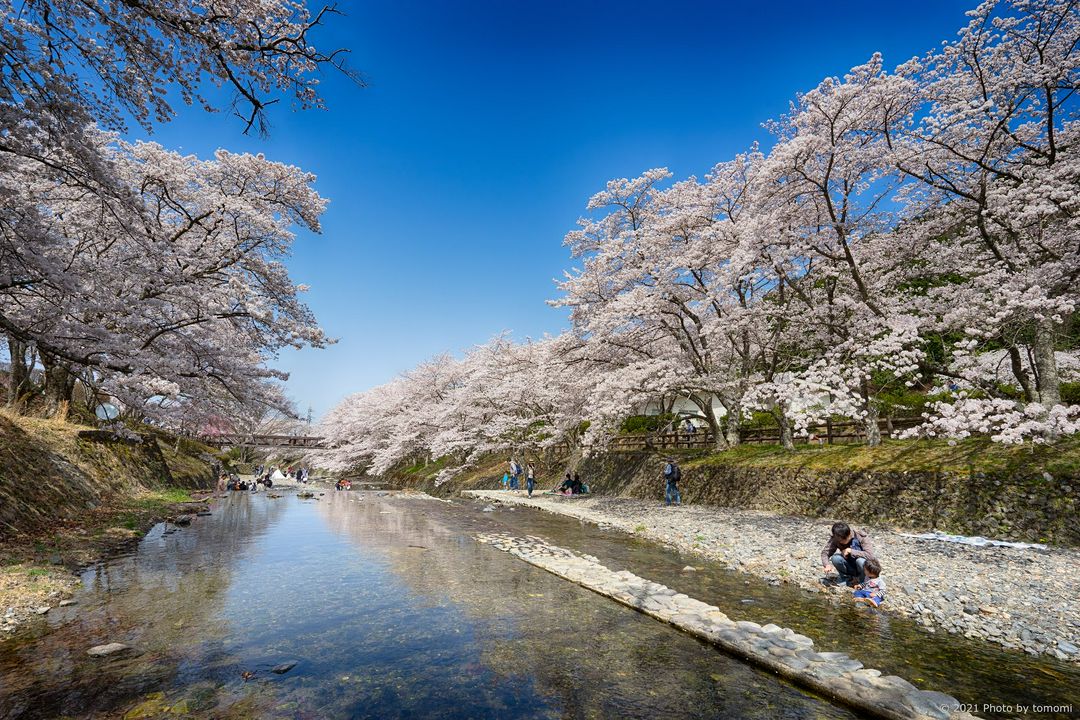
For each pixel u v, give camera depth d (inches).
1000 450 481.7
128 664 212.7
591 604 307.7
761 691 196.1
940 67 482.0
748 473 708.0
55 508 504.4
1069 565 336.8
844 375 469.4
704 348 826.8
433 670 213.9
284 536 573.0
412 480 1806.1
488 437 1416.1
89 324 398.3
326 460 2206.0
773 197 547.5
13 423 603.5
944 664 218.5
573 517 758.5
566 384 1027.3
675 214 749.3
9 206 339.9
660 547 501.0
